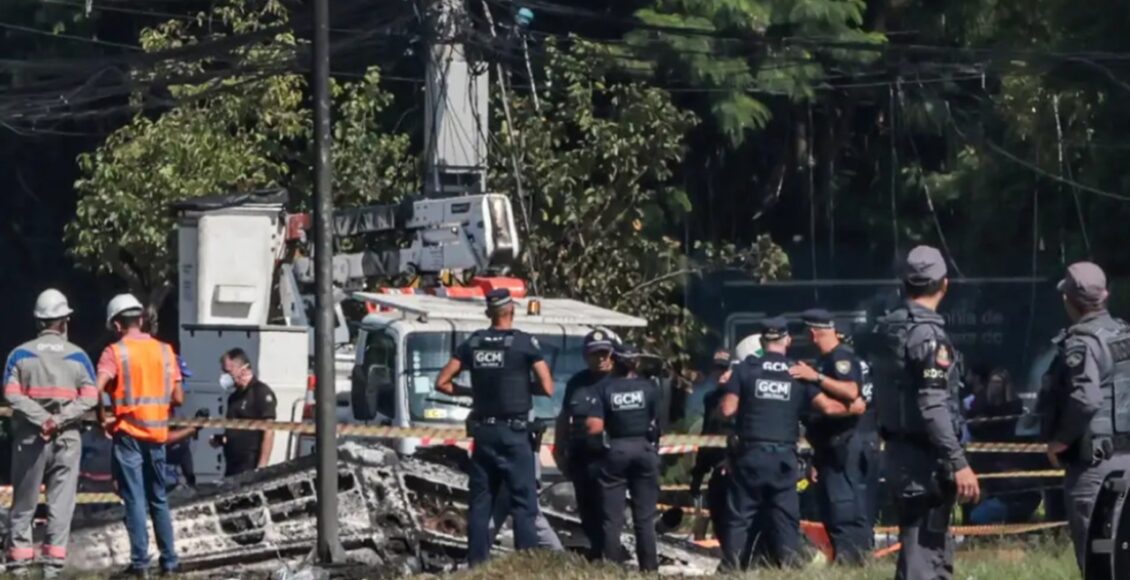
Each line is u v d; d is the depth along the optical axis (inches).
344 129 3371.1
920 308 1262.3
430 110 2625.5
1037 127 3353.8
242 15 3417.8
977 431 2704.2
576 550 2020.2
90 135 3846.0
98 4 3875.5
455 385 1924.2
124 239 3351.4
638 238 3363.7
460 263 2497.5
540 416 2196.1
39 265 4434.1
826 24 3572.8
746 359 1775.3
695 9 3592.5
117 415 1791.3
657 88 3486.7
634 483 1791.3
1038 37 3368.6
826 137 4121.6
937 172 4042.8
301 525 1980.8
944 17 3683.6
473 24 2787.9
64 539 1839.3
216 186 3331.7
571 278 3272.6
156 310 3447.3
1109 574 1178.0
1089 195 3272.6
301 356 2427.4
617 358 1788.9
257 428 2126.0
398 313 2283.5
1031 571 1525.6
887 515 2079.2
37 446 1831.9
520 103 3312.0
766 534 1772.9
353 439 2266.2
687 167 4106.8
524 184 3240.7
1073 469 1270.9
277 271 2620.6
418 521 1987.0
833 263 4072.3
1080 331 1258.0
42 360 1836.9
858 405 1800.0
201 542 1979.6
